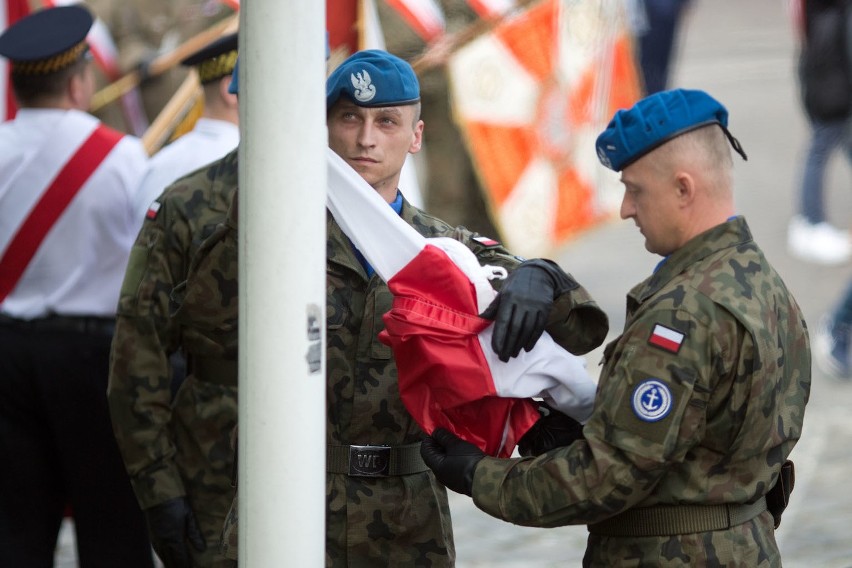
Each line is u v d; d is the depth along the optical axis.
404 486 10.54
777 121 45.31
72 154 14.02
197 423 12.22
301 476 7.63
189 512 12.30
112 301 14.21
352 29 16.52
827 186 37.41
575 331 10.00
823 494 19.25
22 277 14.02
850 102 30.95
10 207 13.98
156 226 12.17
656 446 8.68
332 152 9.94
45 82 14.10
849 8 30.25
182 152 14.25
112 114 19.64
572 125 21.41
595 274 30.83
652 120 9.07
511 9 20.41
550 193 21.31
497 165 20.69
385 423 10.45
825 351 24.73
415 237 9.74
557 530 18.58
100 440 14.21
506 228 20.92
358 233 9.83
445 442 9.65
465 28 19.83
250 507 7.65
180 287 10.99
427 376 9.66
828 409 23.00
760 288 9.01
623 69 21.94
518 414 9.76
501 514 9.20
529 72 20.77
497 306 9.51
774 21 63.03
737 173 39.41
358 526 10.42
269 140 7.49
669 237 9.23
